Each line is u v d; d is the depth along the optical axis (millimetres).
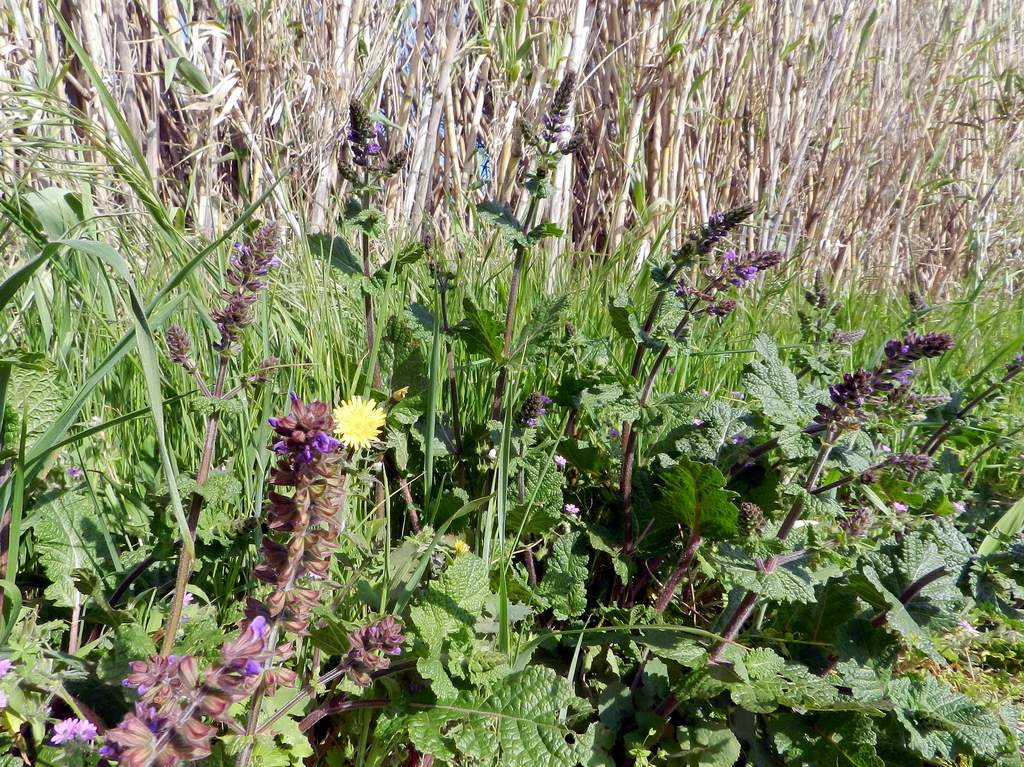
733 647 562
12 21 944
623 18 1536
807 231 1976
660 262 656
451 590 499
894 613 558
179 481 461
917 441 949
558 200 1240
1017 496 841
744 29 1745
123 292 750
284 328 772
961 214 2281
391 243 987
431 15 1187
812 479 540
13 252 790
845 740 536
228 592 514
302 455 343
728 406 710
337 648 458
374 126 643
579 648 541
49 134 898
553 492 647
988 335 1445
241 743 382
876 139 1911
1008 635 678
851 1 1716
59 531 497
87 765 382
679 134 1532
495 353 698
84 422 589
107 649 451
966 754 567
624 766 559
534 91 1236
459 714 463
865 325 1439
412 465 706
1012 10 2227
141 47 1196
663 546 655
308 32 1120
